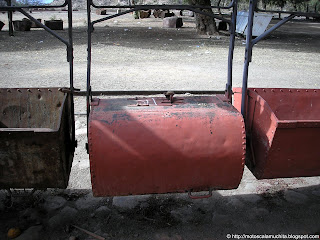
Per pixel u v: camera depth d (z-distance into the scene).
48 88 3.11
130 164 2.43
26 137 2.25
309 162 2.66
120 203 3.19
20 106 3.15
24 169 2.38
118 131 2.41
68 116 2.76
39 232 2.76
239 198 3.33
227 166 2.55
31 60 10.04
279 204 3.24
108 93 3.55
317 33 22.33
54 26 18.55
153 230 2.82
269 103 3.44
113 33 17.77
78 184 3.51
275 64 10.69
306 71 9.65
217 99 2.92
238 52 12.80
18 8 2.48
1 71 8.38
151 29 20.55
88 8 2.56
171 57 11.16
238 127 2.54
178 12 38.91
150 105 2.70
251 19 2.68
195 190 2.64
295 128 2.46
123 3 44.62
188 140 2.47
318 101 3.54
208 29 18.41
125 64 9.69
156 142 2.43
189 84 7.42
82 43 13.78
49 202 3.17
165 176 2.52
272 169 2.66
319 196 3.40
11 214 2.97
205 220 2.97
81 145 4.37
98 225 2.88
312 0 27.75
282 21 2.71
